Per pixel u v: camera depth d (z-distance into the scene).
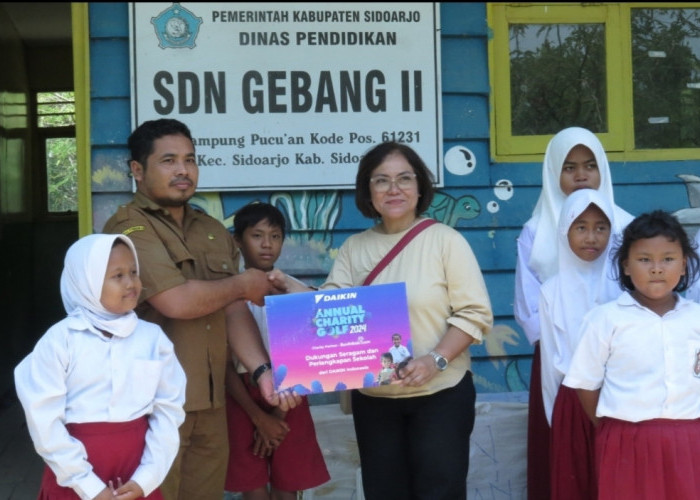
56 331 2.74
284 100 4.79
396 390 3.15
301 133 4.80
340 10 4.80
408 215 3.27
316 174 4.81
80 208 4.72
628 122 5.09
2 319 7.63
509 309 4.91
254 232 3.71
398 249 3.21
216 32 4.74
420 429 3.15
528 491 3.82
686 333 2.99
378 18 4.82
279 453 3.62
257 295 3.24
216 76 4.74
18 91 8.92
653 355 2.99
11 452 5.70
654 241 2.96
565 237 3.46
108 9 4.71
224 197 4.81
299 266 4.83
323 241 4.85
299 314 3.03
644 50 5.14
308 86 4.80
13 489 5.04
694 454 2.97
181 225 3.28
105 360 2.76
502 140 5.00
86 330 2.77
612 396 3.03
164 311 3.04
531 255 3.83
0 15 7.83
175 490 3.17
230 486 3.60
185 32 4.72
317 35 4.79
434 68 4.86
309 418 3.69
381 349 3.05
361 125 4.83
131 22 4.68
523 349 4.90
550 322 3.48
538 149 5.01
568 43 5.08
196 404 3.18
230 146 4.76
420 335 3.16
